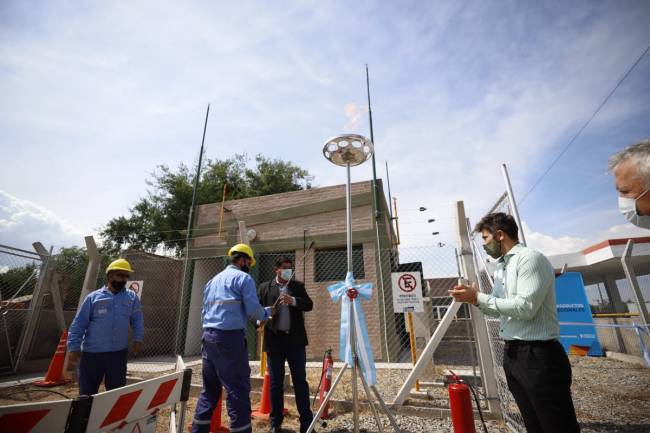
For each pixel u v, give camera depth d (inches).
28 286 300.5
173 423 88.0
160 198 724.7
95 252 260.7
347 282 112.8
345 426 143.9
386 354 289.0
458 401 110.7
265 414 157.3
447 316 164.9
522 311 72.8
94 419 56.1
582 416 152.5
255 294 117.0
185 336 376.8
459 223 173.5
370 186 349.4
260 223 377.7
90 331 131.8
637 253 430.6
